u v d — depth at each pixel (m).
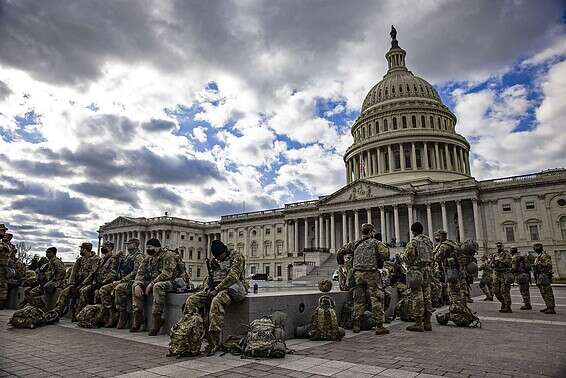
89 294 13.56
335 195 82.88
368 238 11.98
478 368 7.10
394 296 15.70
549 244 63.69
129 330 11.71
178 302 10.73
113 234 118.06
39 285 14.98
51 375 6.62
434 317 15.66
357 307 11.69
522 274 18.22
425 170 85.81
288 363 7.56
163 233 109.50
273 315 9.46
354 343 9.74
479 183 71.19
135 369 7.07
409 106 93.38
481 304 21.25
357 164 97.38
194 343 8.27
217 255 9.68
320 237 83.25
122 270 13.04
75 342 9.74
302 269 70.62
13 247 17.31
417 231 12.74
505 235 67.62
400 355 8.23
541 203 65.75
